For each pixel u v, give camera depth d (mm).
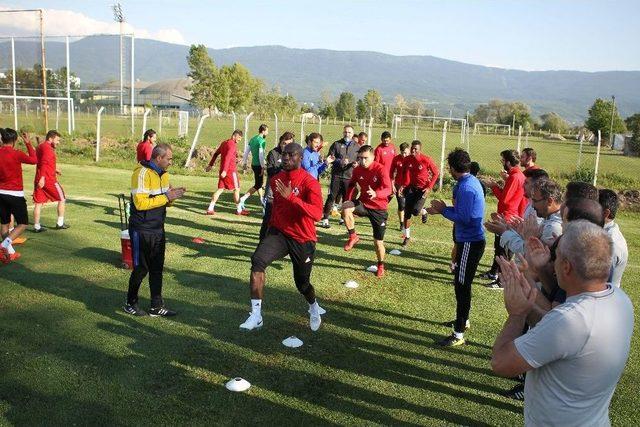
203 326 5645
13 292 6316
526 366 2369
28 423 3775
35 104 35031
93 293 6418
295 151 5422
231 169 11664
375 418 4105
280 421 3979
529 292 2570
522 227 3822
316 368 4863
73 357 4785
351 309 6434
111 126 38031
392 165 11102
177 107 86812
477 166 7148
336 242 9820
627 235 11844
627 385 4820
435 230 11406
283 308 6293
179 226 10406
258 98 69562
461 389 4648
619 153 39125
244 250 8859
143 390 4301
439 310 6570
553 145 43406
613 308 2340
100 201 12445
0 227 8086
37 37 28609
